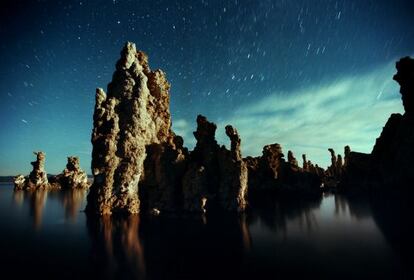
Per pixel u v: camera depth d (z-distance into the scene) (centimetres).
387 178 9581
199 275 2578
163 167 6444
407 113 9350
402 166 9062
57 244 3641
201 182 6303
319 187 11400
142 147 6238
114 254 3209
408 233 4006
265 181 10912
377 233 4116
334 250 3338
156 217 5500
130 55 6956
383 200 7544
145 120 6531
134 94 6525
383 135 10756
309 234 4194
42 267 2811
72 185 14138
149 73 7506
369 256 3075
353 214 5831
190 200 6175
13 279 2531
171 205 6259
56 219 5447
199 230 4450
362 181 10575
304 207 7150
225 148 7138
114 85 6669
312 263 2880
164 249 3400
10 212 6500
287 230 4472
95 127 6050
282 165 11406
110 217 5494
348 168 11306
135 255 3162
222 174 6875
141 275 2578
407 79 9038
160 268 2750
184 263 2900
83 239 3881
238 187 6550
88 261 2969
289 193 10506
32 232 4350
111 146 5862
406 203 6688
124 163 5922
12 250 3400
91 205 6047
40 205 7744
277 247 3494
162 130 7300
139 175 6078
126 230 4422
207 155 7231
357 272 2623
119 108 6341
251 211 6462
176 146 7638
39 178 13475
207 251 3322
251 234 4200
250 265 2831
